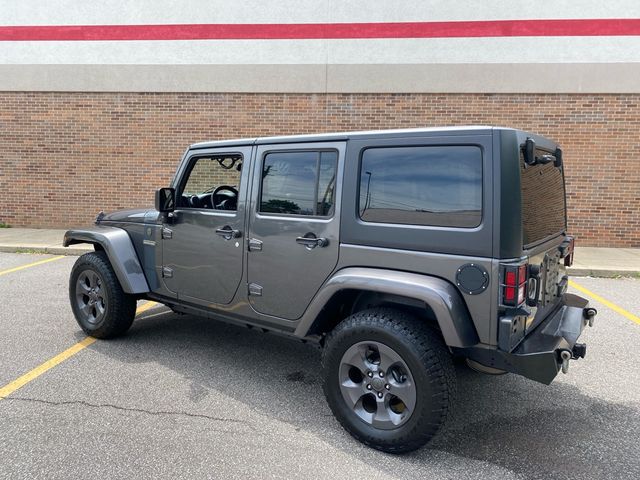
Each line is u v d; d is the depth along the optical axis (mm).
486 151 2590
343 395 2951
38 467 2625
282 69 10172
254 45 10203
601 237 9789
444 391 2625
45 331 4848
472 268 2602
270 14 10070
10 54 10812
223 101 10438
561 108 9594
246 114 10406
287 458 2766
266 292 3473
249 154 3578
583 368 4152
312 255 3193
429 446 2932
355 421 2906
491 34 9562
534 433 3096
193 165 4008
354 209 3021
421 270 2771
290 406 3404
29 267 7945
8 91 10945
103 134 10867
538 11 9414
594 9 9289
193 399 3473
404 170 2867
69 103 10859
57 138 10992
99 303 4543
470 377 3969
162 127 10680
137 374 3871
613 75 9383
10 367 3955
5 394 3477
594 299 6426
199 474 2596
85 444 2854
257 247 3480
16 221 11344
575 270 7855
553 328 2982
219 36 10258
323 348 3275
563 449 2908
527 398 3592
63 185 11117
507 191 2547
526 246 2725
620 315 5711
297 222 3262
